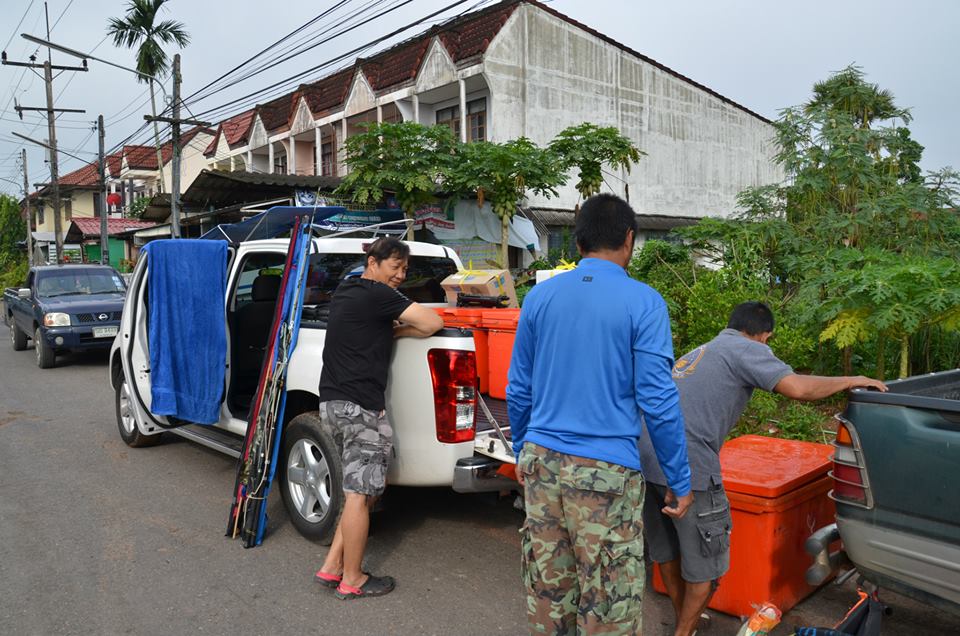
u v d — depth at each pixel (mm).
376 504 4277
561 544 2520
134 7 27938
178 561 4336
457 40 16219
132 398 6234
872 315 5516
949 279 5438
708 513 2961
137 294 6230
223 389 5324
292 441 4613
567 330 2482
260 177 13883
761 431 6172
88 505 5367
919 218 7078
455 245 14766
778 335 6238
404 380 4102
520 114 15953
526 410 2715
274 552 4461
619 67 17859
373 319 3848
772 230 7684
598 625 2406
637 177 18516
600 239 2568
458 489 4027
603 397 2418
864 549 2852
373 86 18422
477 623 3564
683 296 7148
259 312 5902
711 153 20234
